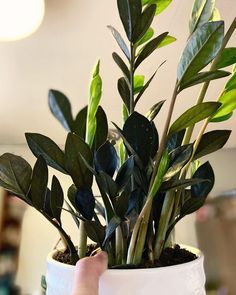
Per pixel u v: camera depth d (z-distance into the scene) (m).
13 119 0.78
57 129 0.82
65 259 0.26
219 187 0.87
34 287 0.76
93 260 0.21
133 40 0.25
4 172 0.24
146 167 0.24
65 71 0.59
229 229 0.74
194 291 0.22
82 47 0.52
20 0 0.38
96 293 0.20
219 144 0.27
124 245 0.24
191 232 0.74
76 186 0.25
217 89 0.58
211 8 0.26
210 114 0.23
